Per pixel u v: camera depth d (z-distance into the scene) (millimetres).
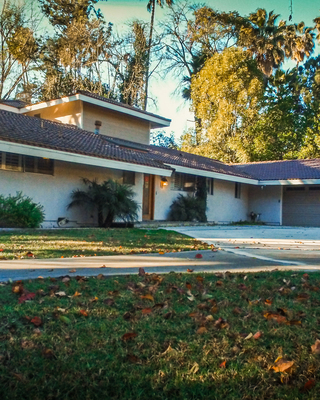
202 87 32094
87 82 34062
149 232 11820
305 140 30984
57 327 3049
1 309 3389
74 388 2213
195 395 2195
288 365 2455
